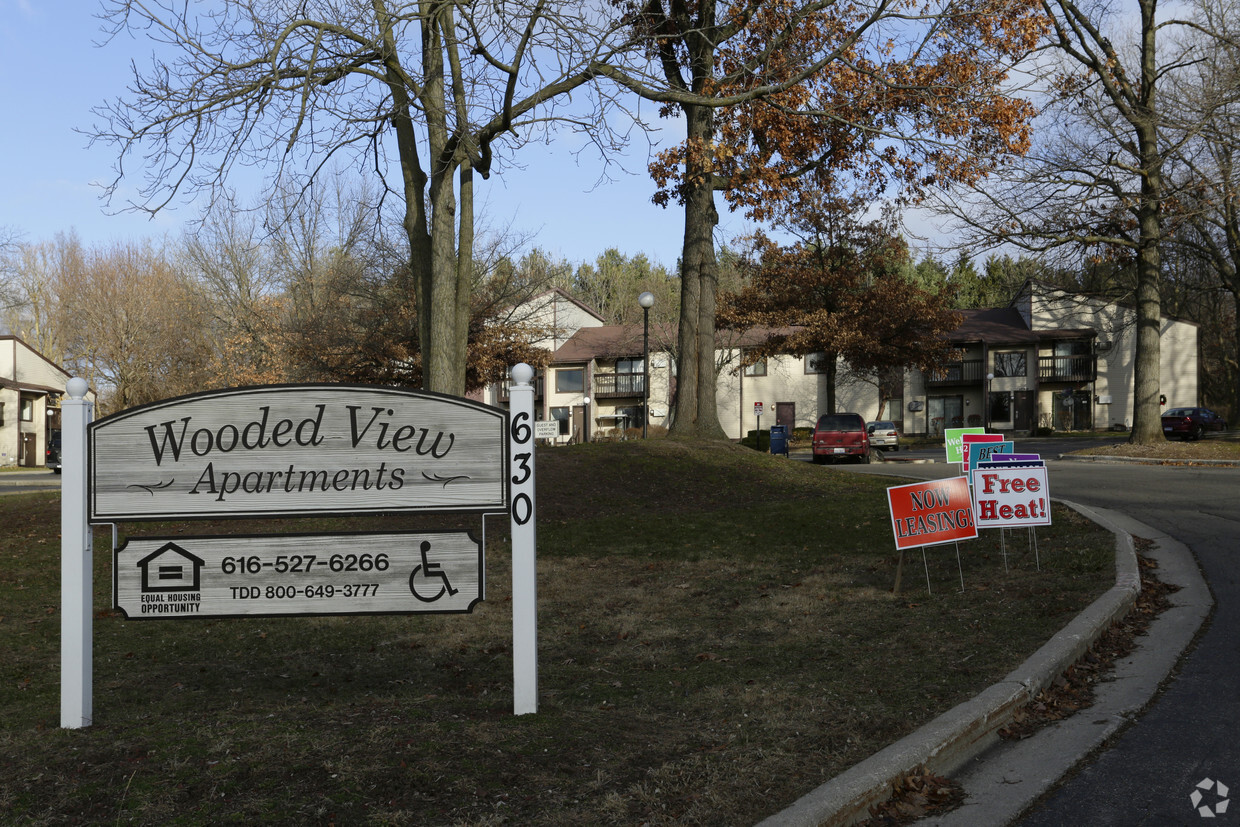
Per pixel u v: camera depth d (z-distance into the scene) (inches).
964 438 524.4
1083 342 2020.2
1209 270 1457.9
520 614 199.0
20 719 216.8
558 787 154.2
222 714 205.3
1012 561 388.2
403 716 195.5
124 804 146.5
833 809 143.4
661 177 818.8
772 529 523.5
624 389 2079.2
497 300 1470.2
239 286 1712.6
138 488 201.9
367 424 201.9
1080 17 960.3
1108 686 223.0
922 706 199.5
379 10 547.2
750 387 2105.1
